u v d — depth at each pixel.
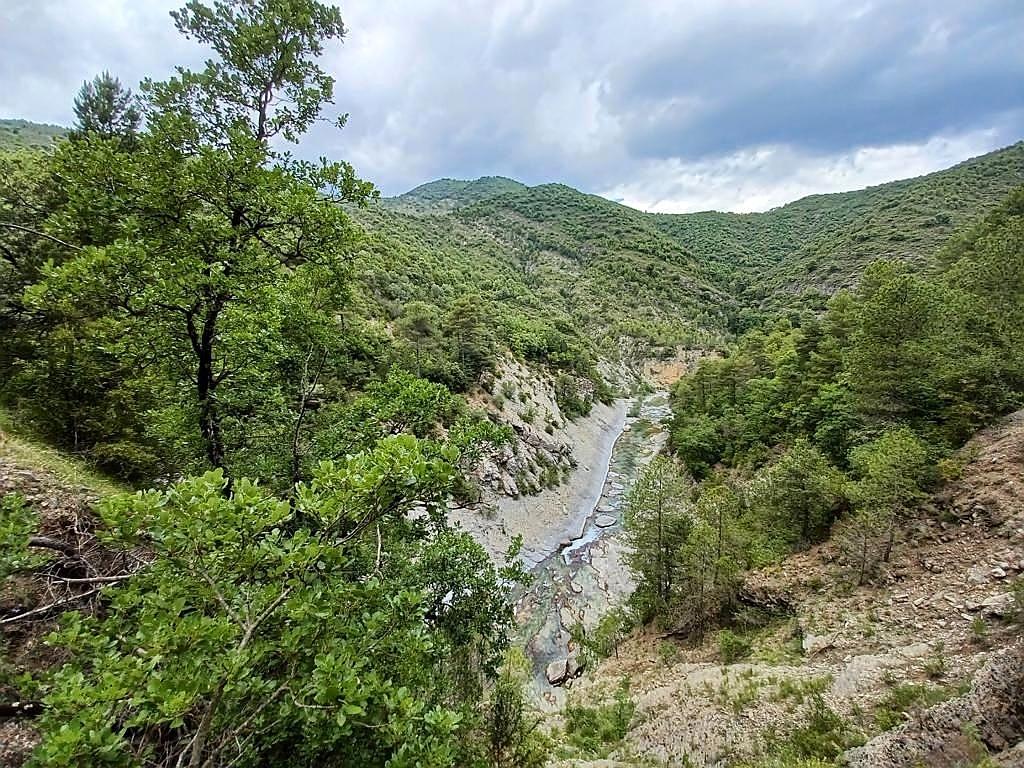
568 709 19.05
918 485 20.14
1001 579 15.16
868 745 10.45
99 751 3.64
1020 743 8.46
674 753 14.16
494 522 38.59
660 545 25.83
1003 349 24.75
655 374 128.25
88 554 8.13
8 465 9.23
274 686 4.94
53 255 16.12
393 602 5.93
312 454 11.03
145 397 14.38
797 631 18.38
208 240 9.97
